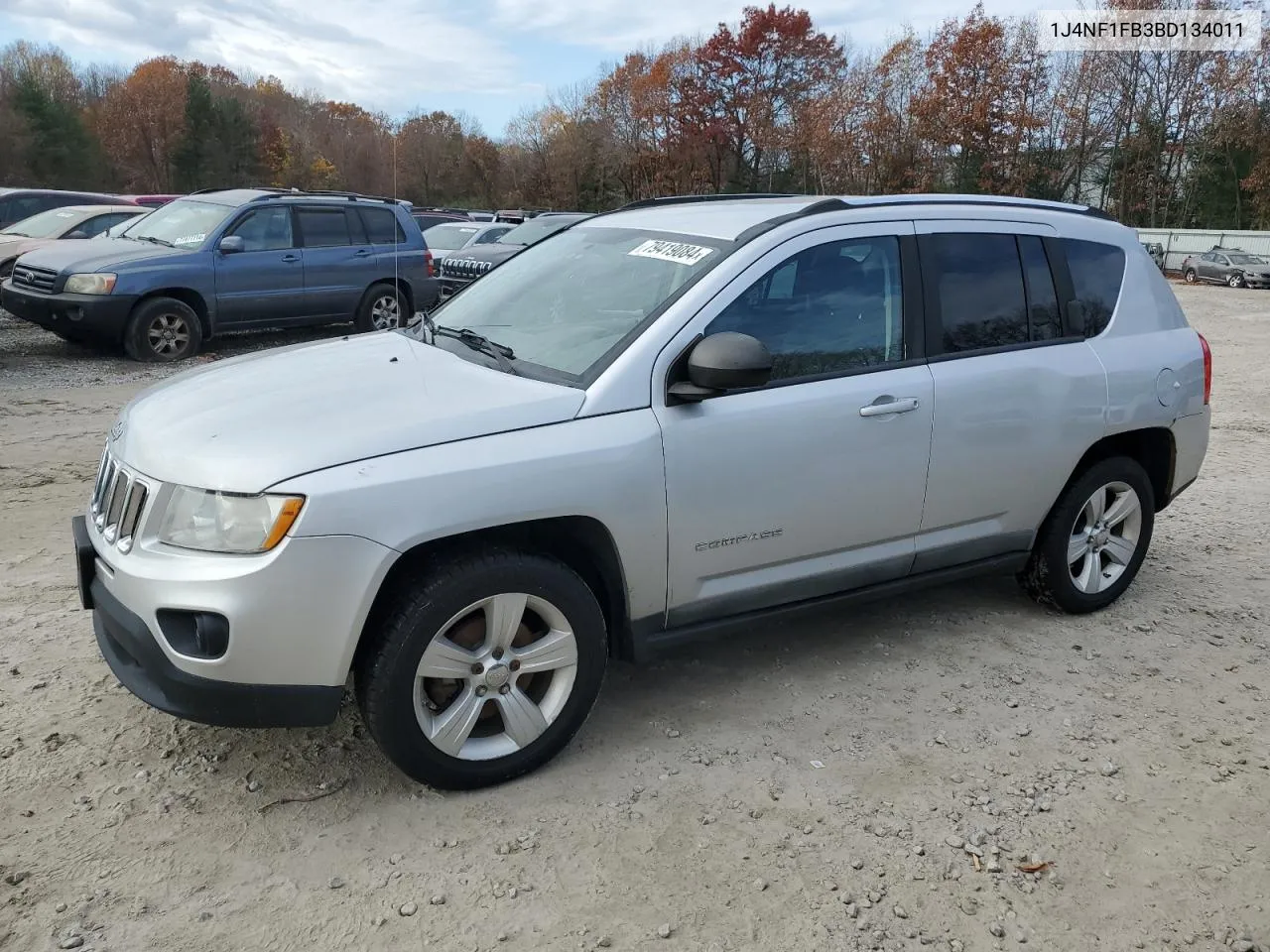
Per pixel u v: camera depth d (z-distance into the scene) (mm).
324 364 3600
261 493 2744
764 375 3184
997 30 48094
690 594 3475
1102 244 4609
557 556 3336
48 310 10656
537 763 3242
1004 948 2574
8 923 2510
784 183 62312
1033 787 3281
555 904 2664
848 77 56562
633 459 3184
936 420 3877
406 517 2824
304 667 2807
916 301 3918
